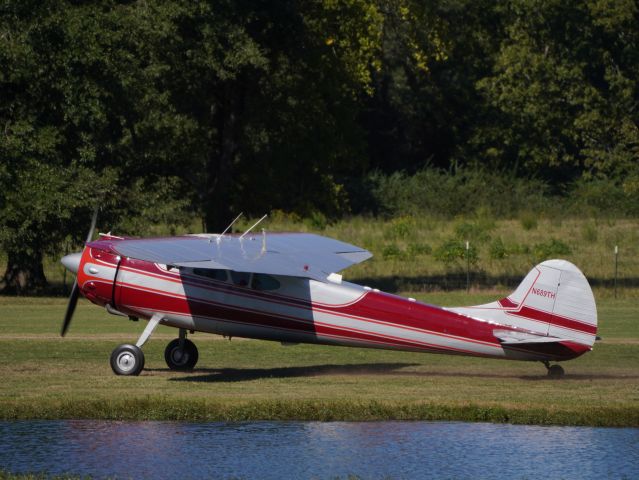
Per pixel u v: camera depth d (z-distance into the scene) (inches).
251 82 4648.1
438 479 1531.7
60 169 3686.0
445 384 2089.1
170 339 2810.0
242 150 4911.4
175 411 1829.5
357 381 2132.1
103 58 3757.4
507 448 1674.5
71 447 1672.0
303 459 1620.3
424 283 4500.5
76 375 2183.8
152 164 4220.0
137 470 1566.2
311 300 2176.4
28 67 3629.4
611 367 2330.2
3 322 3166.8
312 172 5027.1
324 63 4722.0
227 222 4677.7
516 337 2094.0
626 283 4468.5
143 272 2202.3
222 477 1541.6
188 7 4057.6
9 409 1820.9
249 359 2486.5
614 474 1553.9
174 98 4451.3
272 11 4328.3
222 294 2182.6
